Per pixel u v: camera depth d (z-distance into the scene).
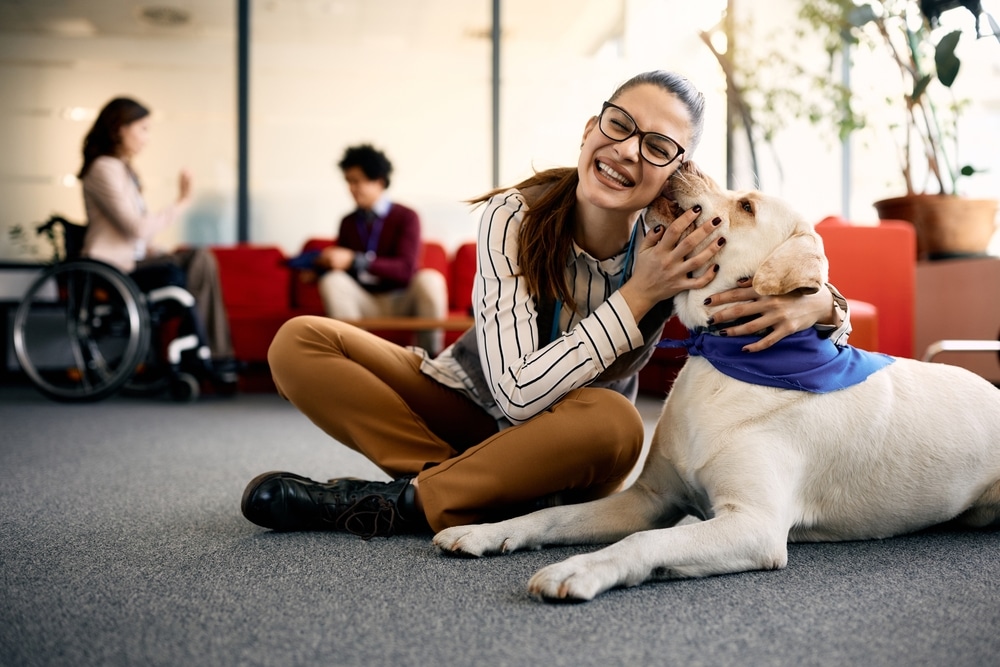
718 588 1.17
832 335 1.44
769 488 1.28
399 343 4.39
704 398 1.39
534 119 5.91
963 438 1.48
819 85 4.41
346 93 5.86
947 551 1.40
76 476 2.13
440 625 1.01
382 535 1.46
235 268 5.14
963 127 5.27
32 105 5.76
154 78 5.78
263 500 1.46
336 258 4.10
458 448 1.72
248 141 5.80
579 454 1.40
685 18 5.31
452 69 5.91
